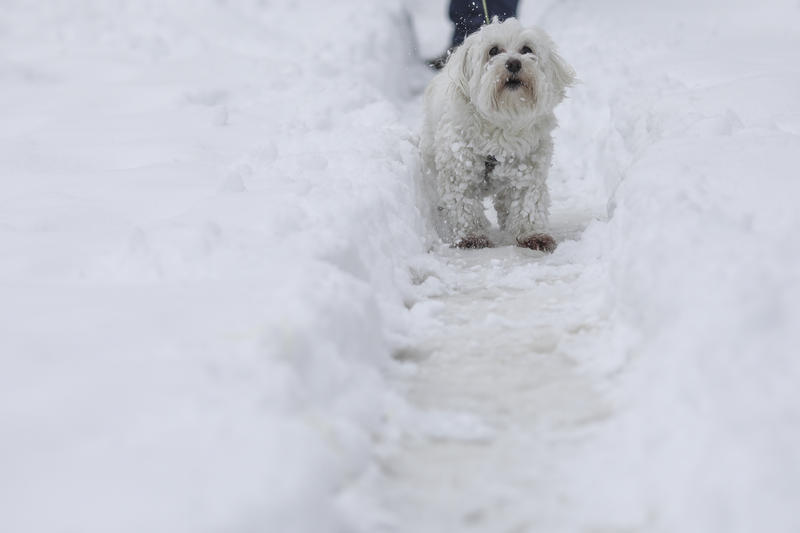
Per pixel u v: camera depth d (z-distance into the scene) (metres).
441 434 2.43
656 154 4.18
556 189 6.34
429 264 4.13
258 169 4.62
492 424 2.51
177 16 10.55
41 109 7.07
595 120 6.98
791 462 1.88
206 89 7.45
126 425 1.96
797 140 4.20
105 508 1.69
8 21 10.04
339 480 2.02
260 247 3.18
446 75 5.17
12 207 4.14
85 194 4.36
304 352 2.41
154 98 7.23
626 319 3.00
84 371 2.20
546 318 3.43
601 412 2.53
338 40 10.12
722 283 2.59
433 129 5.27
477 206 5.06
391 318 3.27
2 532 1.63
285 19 11.21
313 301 2.61
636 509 1.97
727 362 2.27
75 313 2.61
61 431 1.94
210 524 1.66
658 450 2.12
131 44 9.20
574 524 1.96
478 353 3.10
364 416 2.43
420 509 2.04
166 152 5.43
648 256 3.01
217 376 2.18
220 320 2.50
